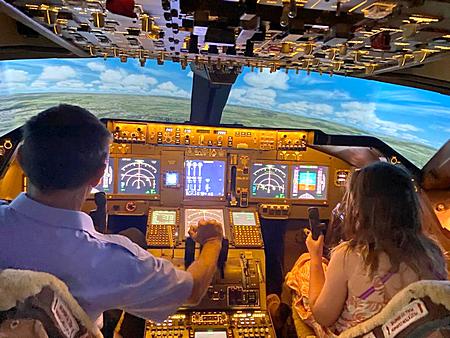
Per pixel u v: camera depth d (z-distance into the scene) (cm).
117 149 345
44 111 122
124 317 285
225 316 282
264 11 155
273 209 358
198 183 352
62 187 118
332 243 283
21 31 342
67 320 93
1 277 85
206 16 159
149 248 314
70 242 118
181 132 347
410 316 92
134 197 349
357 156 363
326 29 180
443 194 377
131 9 157
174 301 136
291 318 293
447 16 157
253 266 302
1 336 82
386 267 148
